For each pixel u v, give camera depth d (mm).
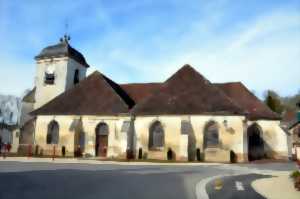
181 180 13297
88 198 8812
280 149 30953
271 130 31406
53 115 33938
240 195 10312
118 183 11750
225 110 28688
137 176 14133
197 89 30922
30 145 33781
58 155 32531
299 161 15625
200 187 11562
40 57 39250
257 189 11742
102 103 33125
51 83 38469
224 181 13469
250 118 31609
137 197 9219
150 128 30391
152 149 29922
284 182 13602
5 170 15602
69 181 11867
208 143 28719
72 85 39188
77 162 23922
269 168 21266
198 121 29078
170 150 29125
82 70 41375
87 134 32500
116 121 31781
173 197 9492
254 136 31547
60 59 38688
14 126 48719
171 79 32312
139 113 30719
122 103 32406
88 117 32781
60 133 33250
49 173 14391
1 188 10078
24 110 38969
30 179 12234
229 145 27984
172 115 29734
